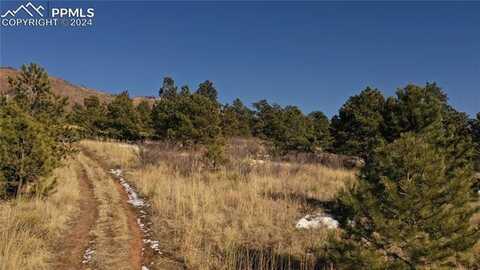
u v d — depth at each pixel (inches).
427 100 449.4
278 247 354.9
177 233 386.3
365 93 938.1
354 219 238.1
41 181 477.7
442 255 209.5
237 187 599.5
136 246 350.3
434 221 215.5
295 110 1336.1
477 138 810.8
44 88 587.5
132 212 471.5
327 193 570.6
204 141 1043.9
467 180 229.5
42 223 378.6
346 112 944.3
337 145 1018.7
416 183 221.8
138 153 930.1
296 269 309.4
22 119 460.8
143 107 1696.6
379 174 235.5
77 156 918.4
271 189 573.6
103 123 1422.2
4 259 276.2
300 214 465.4
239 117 1727.4
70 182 593.6
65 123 605.3
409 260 222.7
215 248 349.7
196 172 713.6
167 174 701.3
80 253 325.4
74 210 452.4
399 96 466.6
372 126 716.0
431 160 223.3
